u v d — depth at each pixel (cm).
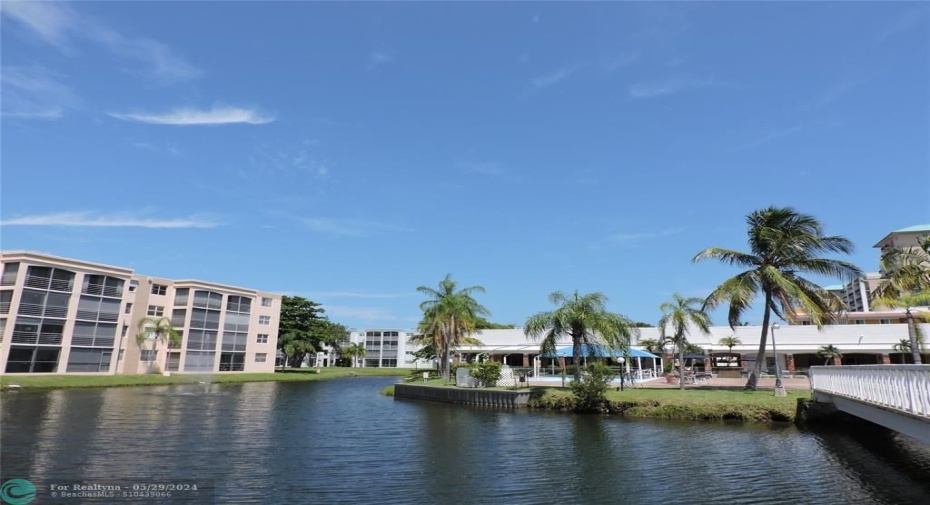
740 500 1328
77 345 5712
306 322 9625
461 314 5122
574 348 3406
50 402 3572
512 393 3472
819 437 2141
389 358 13688
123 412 3084
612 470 1642
